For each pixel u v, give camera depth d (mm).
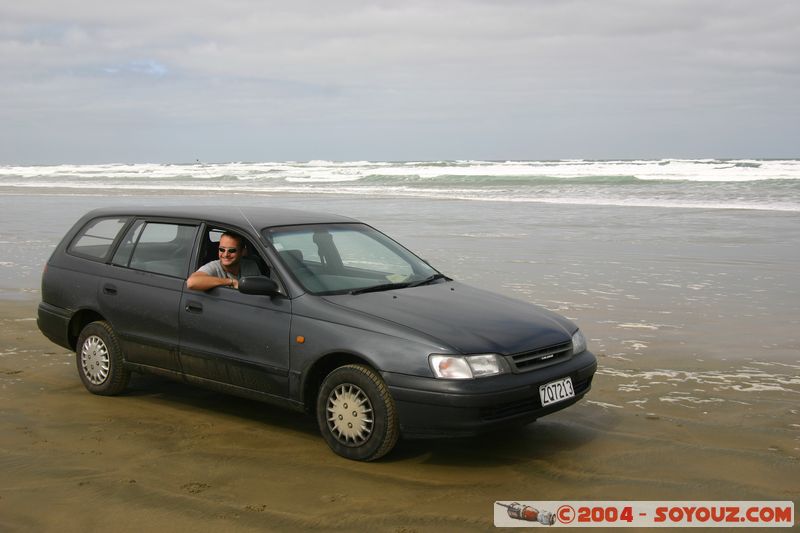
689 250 14234
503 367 4559
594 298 9867
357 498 4203
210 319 5367
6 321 8727
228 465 4680
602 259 13188
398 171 47281
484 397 4402
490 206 24734
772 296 9969
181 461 4742
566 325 5215
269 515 3982
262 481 4438
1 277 11656
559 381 4785
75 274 6262
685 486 4371
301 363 4906
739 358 7133
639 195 28344
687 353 7312
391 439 4602
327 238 5770
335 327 4816
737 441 5051
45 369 6848
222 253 5516
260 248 5363
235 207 6180
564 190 31812
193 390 6305
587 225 18719
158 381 6574
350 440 4758
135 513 4004
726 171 36531
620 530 3844
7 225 19016
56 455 4820
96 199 29578
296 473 4559
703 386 6297
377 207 24516
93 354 6109
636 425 5395
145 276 5840
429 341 4543
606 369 6812
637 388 6262
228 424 5457
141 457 4805
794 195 26562
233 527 3848
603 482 4438
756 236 16250
